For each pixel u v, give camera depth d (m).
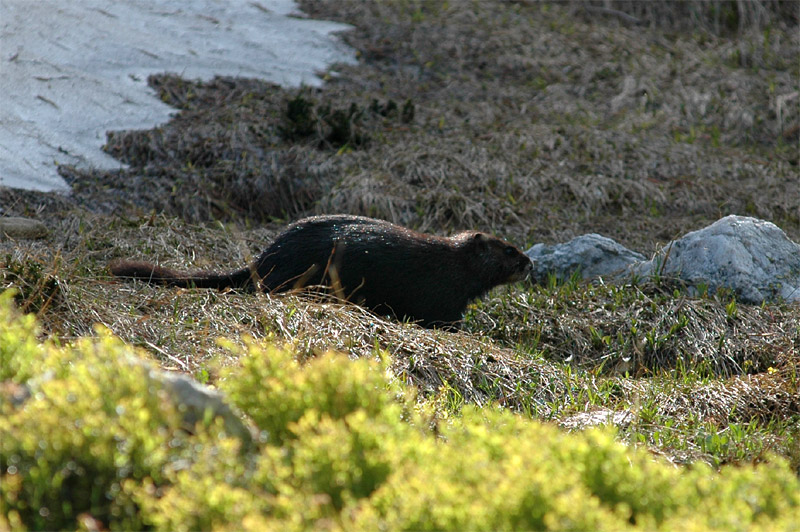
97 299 23.98
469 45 54.03
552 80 52.34
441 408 21.03
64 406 13.56
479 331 29.20
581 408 23.48
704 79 53.22
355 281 28.02
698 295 31.72
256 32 52.12
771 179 43.72
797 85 52.97
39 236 33.25
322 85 48.41
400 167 41.75
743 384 25.59
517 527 12.58
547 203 40.81
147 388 14.59
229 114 43.59
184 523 12.43
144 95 44.59
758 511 14.23
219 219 38.28
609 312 30.78
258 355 16.36
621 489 14.05
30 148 39.50
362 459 13.93
